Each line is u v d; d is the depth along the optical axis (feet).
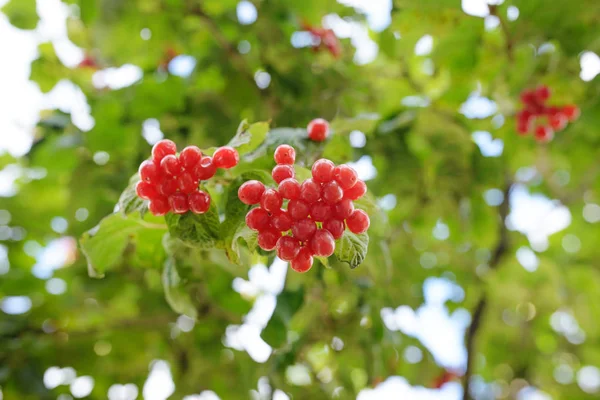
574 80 2.01
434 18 2.02
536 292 2.97
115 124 2.20
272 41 2.24
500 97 2.18
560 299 2.99
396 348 2.11
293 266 1.41
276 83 2.19
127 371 2.61
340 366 2.20
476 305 2.89
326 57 2.37
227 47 2.24
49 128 2.30
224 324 2.34
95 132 2.18
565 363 3.49
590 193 3.17
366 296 2.02
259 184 1.43
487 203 2.68
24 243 2.83
